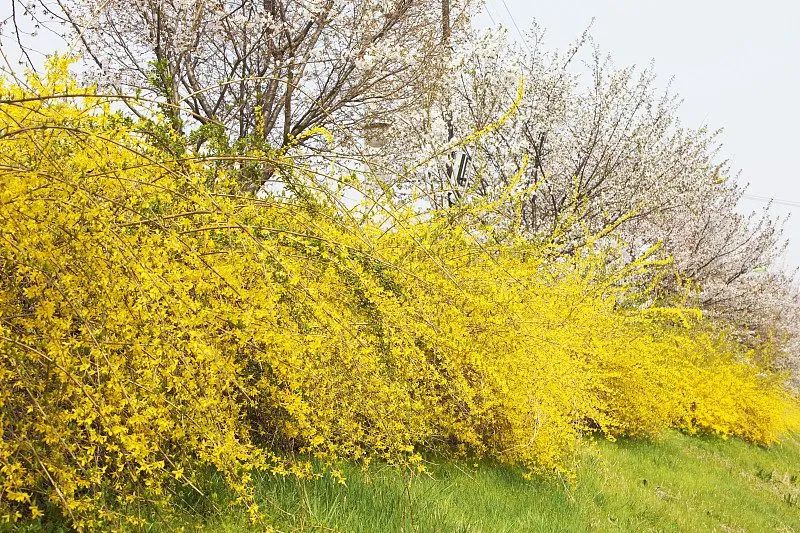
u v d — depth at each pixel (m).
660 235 13.84
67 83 2.74
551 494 4.88
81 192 2.26
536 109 11.02
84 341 2.36
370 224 4.32
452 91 10.09
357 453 3.44
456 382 4.31
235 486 2.58
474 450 5.12
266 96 8.05
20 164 2.33
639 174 11.98
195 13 7.74
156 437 2.50
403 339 3.59
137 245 2.63
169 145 3.01
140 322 2.49
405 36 9.16
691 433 11.48
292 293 2.96
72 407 2.51
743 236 17.55
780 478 10.60
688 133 12.91
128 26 7.98
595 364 7.41
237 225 2.65
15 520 2.17
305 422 3.04
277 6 8.29
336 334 3.01
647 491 6.27
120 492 2.42
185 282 2.71
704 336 12.54
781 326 20.38
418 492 3.71
